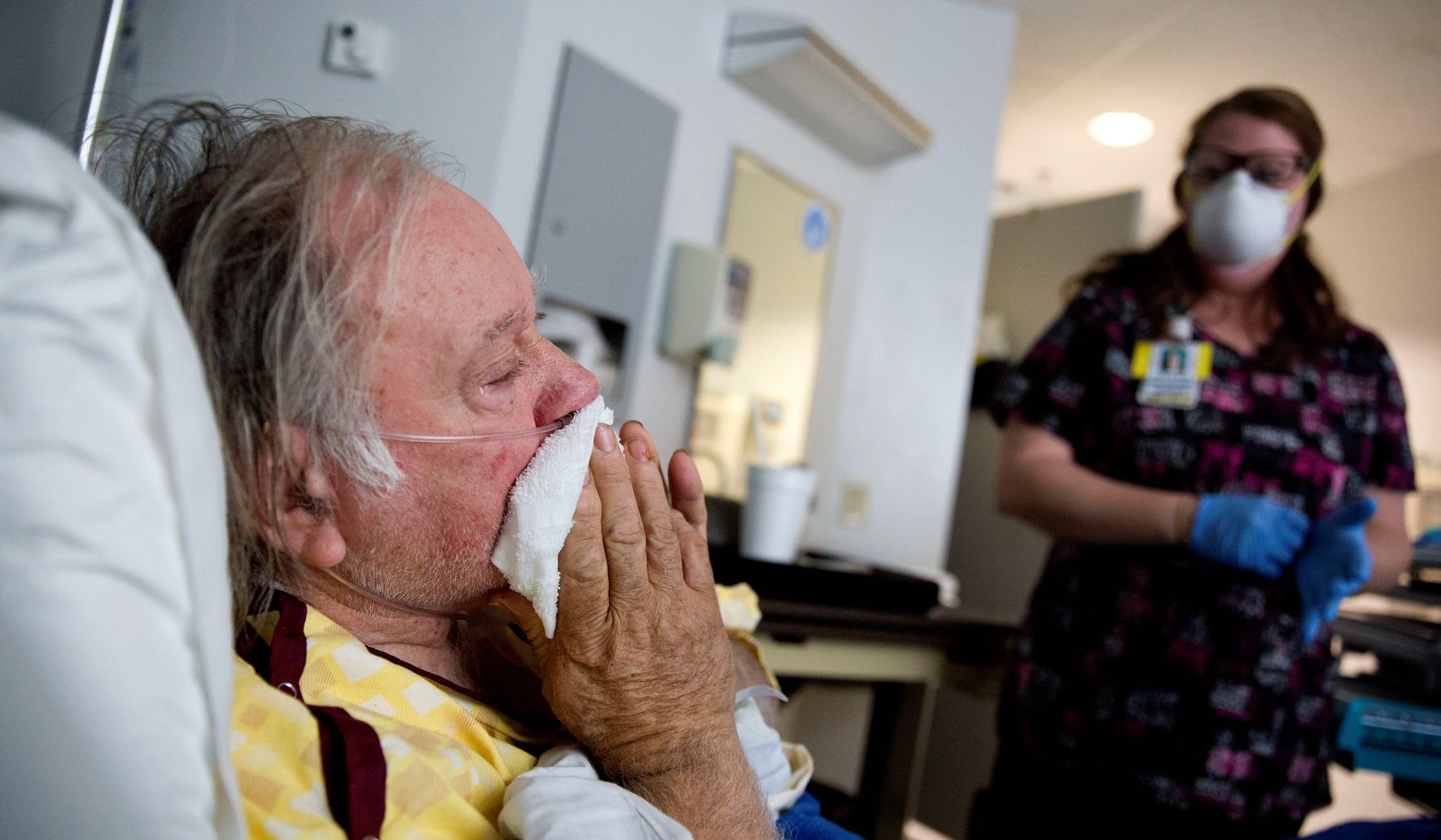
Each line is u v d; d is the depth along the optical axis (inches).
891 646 65.4
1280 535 52.0
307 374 20.2
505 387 22.4
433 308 21.1
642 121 69.1
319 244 20.3
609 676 23.1
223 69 58.6
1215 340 58.3
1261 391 56.9
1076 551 60.3
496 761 23.1
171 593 14.3
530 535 21.6
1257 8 91.9
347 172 21.3
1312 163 58.4
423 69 58.8
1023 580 125.4
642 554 23.1
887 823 72.7
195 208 21.2
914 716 73.3
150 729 14.2
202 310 20.2
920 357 98.7
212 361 20.2
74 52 55.5
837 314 92.7
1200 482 56.8
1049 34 103.7
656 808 22.6
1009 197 154.1
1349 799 122.3
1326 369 58.1
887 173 97.3
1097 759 55.4
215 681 14.8
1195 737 53.2
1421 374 118.7
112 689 13.9
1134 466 58.6
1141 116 119.3
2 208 13.2
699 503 26.5
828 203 90.3
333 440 20.6
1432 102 103.8
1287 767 53.7
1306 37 95.4
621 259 68.6
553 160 62.3
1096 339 60.5
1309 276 59.6
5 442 13.0
